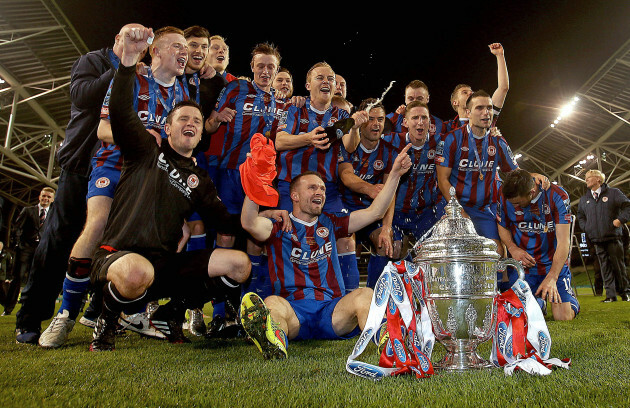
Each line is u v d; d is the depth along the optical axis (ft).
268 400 4.47
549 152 63.98
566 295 13.66
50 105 46.85
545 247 14.05
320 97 12.59
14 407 4.33
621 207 22.02
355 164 14.34
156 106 9.86
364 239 15.11
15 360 7.15
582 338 8.76
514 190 12.83
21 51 38.60
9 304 20.52
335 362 6.63
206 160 12.56
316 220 9.19
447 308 6.11
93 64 10.43
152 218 7.93
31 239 21.07
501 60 15.66
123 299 7.48
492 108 14.25
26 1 34.24
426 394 4.63
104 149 9.46
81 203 10.09
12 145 53.83
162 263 8.05
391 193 8.96
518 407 4.13
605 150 59.21
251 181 7.63
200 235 11.51
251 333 6.98
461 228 6.34
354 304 8.13
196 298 8.82
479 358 6.42
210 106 12.21
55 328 8.93
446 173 14.70
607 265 22.27
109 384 5.31
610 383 4.81
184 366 6.52
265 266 9.49
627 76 44.93
